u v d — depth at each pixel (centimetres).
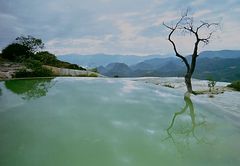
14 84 793
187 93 699
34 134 321
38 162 246
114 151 279
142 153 278
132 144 301
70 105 493
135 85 805
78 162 249
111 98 576
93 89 702
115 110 462
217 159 267
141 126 372
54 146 285
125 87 754
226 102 1014
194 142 315
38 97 574
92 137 317
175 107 511
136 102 540
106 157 264
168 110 483
